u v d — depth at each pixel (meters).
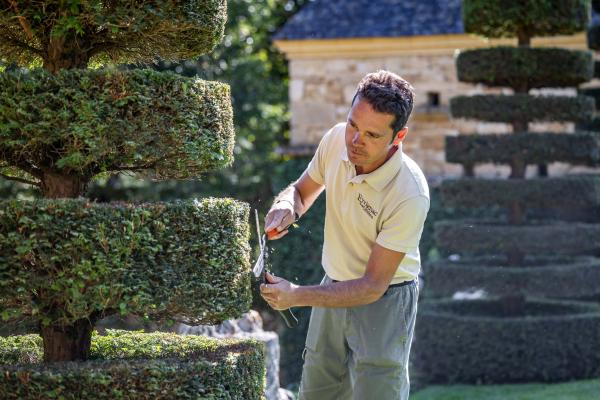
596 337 10.26
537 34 10.75
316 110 15.39
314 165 4.78
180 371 4.06
